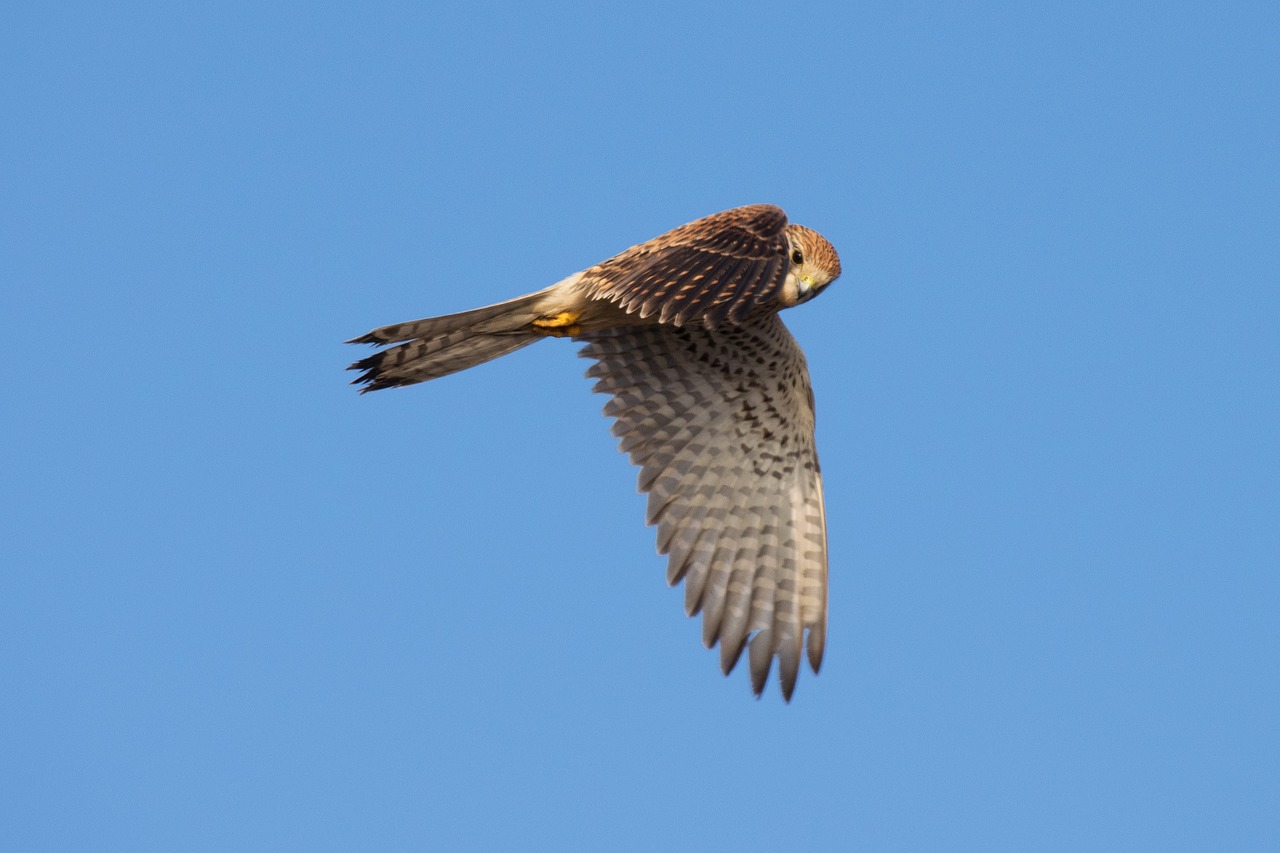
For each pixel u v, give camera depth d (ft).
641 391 45.06
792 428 45.44
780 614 44.11
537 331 41.83
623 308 38.47
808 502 45.03
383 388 43.24
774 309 44.01
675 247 37.68
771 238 37.55
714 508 44.73
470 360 42.98
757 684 43.39
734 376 45.21
